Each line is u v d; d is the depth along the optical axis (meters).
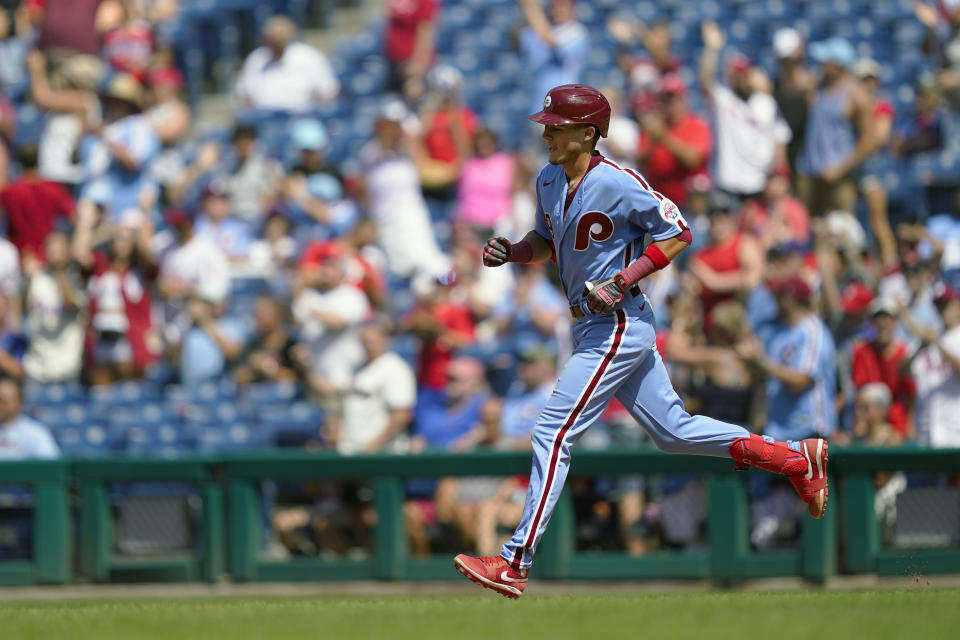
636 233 16.50
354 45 53.50
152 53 49.50
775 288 30.59
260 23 56.06
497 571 16.38
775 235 34.69
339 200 42.50
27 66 51.22
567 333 35.09
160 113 45.78
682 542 29.27
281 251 41.72
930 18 48.00
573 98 16.12
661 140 38.66
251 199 44.69
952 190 41.44
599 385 16.31
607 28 51.69
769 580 28.45
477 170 41.06
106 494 30.97
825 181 38.62
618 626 13.81
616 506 29.62
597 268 16.44
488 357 35.94
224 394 38.19
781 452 17.23
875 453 28.08
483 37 52.66
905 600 16.47
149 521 31.14
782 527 28.97
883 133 39.88
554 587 29.38
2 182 44.59
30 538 31.16
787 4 52.06
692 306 32.81
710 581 28.73
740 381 30.97
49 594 30.53
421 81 47.81
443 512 30.14
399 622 14.55
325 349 36.00
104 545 30.88
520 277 37.38
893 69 48.81
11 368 37.41
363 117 49.34
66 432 38.66
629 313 16.31
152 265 40.31
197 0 56.78
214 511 30.64
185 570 30.77
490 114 49.16
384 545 29.91
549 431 16.45
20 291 40.28
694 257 34.03
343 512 30.72
